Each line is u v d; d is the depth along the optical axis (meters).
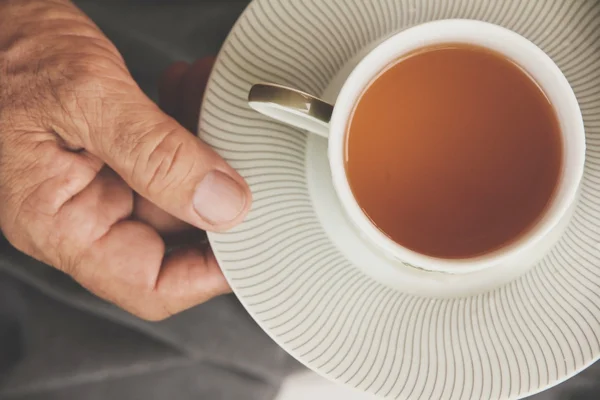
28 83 0.41
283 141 0.40
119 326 0.50
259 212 0.40
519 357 0.38
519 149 0.38
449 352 0.39
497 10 0.39
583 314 0.38
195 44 0.51
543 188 0.38
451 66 0.38
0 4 0.42
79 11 0.43
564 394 0.47
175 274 0.44
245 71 0.40
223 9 0.50
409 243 0.39
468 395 0.38
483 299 0.39
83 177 0.43
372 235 0.37
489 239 0.38
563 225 0.39
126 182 0.42
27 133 0.41
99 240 0.44
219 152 0.40
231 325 0.49
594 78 0.39
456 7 0.40
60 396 0.49
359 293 0.39
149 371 0.49
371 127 0.39
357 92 0.38
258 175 0.40
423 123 0.39
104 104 0.40
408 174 0.39
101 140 0.40
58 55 0.41
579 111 0.37
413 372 0.39
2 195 0.42
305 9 0.40
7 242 0.49
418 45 0.38
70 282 0.49
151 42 0.51
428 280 0.39
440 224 0.39
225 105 0.40
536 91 0.38
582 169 0.37
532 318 0.38
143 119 0.40
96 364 0.49
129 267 0.44
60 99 0.40
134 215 0.46
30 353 0.49
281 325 0.39
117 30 0.51
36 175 0.42
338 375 0.39
